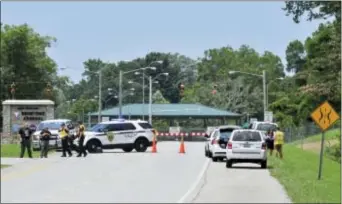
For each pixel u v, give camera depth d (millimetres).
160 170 50219
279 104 157500
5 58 154500
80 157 64812
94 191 35281
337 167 63438
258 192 35812
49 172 47188
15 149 81438
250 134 55781
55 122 79750
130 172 48062
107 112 162500
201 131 154250
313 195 34469
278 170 51625
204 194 34719
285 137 129375
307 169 57969
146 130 77750
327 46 92438
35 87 158125
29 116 100875
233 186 39250
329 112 48594
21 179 41812
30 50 159250
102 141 75438
